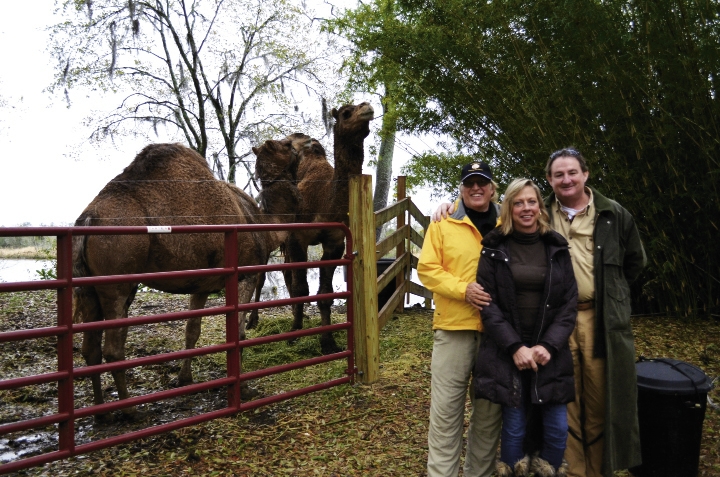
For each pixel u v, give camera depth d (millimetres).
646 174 6078
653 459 3117
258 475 3314
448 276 2777
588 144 5988
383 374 5191
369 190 4891
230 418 4188
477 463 2934
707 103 5695
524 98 6254
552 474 2602
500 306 2691
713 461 3381
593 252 2852
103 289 3959
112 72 14492
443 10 6945
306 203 6496
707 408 4082
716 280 6289
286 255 7355
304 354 5969
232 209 4930
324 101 15375
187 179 4605
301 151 6074
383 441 3795
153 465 3412
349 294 4898
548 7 5957
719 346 5559
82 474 3285
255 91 15914
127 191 4223
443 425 2867
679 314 6520
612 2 5820
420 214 8758
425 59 6934
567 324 2602
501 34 6457
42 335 3029
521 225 2705
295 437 3863
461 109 7203
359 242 4863
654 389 3068
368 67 10016
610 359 2760
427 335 6711
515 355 2570
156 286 4562
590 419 2889
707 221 6008
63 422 3146
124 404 3381
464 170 2914
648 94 5789
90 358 4012
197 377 5379
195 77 15719
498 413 2881
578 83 5930
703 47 5406
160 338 6930
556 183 2908
